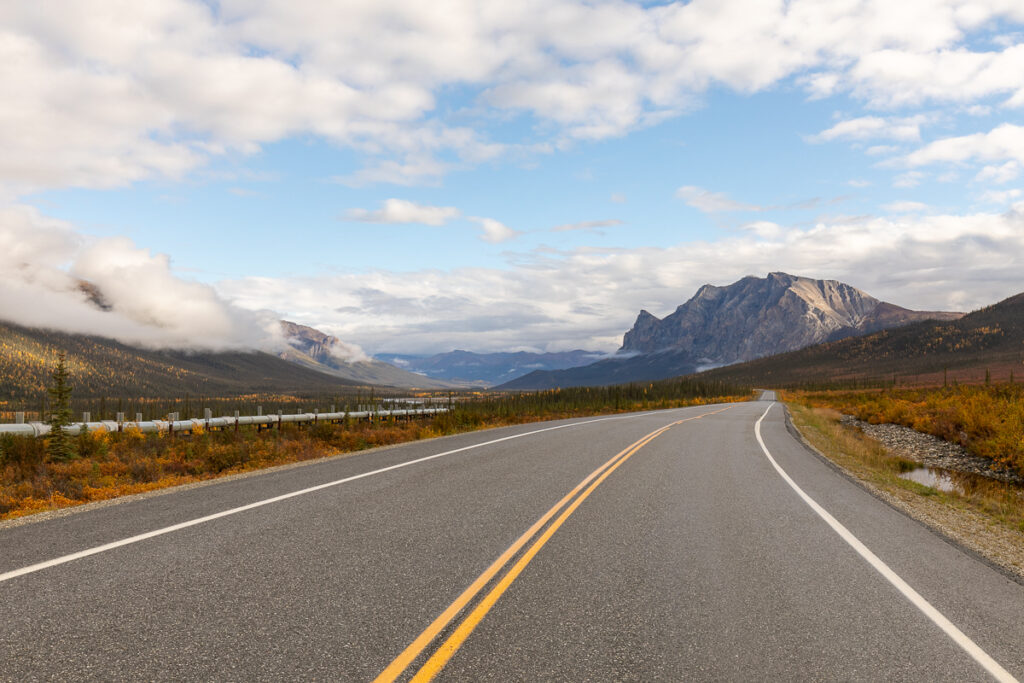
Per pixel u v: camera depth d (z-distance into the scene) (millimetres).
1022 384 51531
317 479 9492
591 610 4176
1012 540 7562
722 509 8031
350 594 4340
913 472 18188
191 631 3627
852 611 4340
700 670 3318
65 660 3217
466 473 10375
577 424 25062
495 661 3332
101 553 5234
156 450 15820
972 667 3479
